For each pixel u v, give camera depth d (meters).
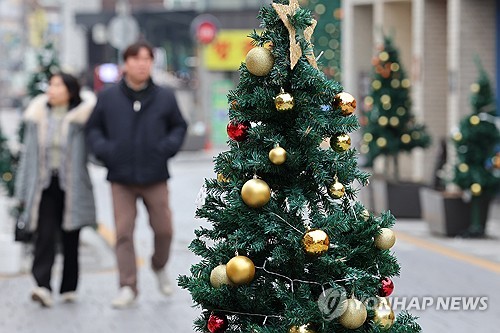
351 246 6.84
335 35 37.00
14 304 13.73
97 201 28.98
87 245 19.12
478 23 27.66
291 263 6.77
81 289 14.85
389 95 24.19
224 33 59.09
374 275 6.88
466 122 20.25
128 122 13.39
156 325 12.30
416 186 23.97
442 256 17.89
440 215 20.53
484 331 11.80
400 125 24.22
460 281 15.21
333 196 6.73
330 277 6.72
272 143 6.70
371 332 6.84
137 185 13.50
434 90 30.39
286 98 6.57
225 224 6.91
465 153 20.28
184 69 61.91
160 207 13.61
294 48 6.60
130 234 13.52
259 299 6.79
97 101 13.52
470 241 20.00
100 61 77.25
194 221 23.56
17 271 16.16
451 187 24.91
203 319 7.14
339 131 6.73
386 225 6.89
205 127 55.06
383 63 24.28
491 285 14.86
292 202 6.63
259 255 6.88
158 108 13.51
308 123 6.61
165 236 13.79
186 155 49.06
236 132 6.77
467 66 27.72
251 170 6.79
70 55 79.81
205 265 7.07
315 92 6.69
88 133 13.50
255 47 6.73
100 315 12.95
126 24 35.28
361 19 36.34
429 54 30.34
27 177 13.58
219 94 58.19
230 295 6.80
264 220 6.64
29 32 104.06
